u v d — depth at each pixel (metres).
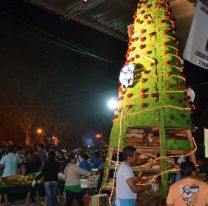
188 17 9.07
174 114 6.41
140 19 7.34
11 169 12.14
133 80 6.71
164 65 6.71
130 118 6.60
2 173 13.34
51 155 9.88
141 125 6.44
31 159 15.05
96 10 9.30
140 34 7.16
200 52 6.35
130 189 5.15
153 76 6.62
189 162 4.49
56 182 9.79
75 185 9.10
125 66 6.83
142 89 6.58
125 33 10.59
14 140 38.50
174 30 7.26
